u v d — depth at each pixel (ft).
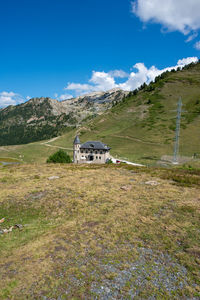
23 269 38.37
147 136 495.41
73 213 67.21
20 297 31.60
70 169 154.10
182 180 106.52
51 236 51.57
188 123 522.06
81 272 37.04
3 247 49.06
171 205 68.74
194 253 42.04
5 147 597.93
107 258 41.06
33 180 116.57
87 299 31.01
